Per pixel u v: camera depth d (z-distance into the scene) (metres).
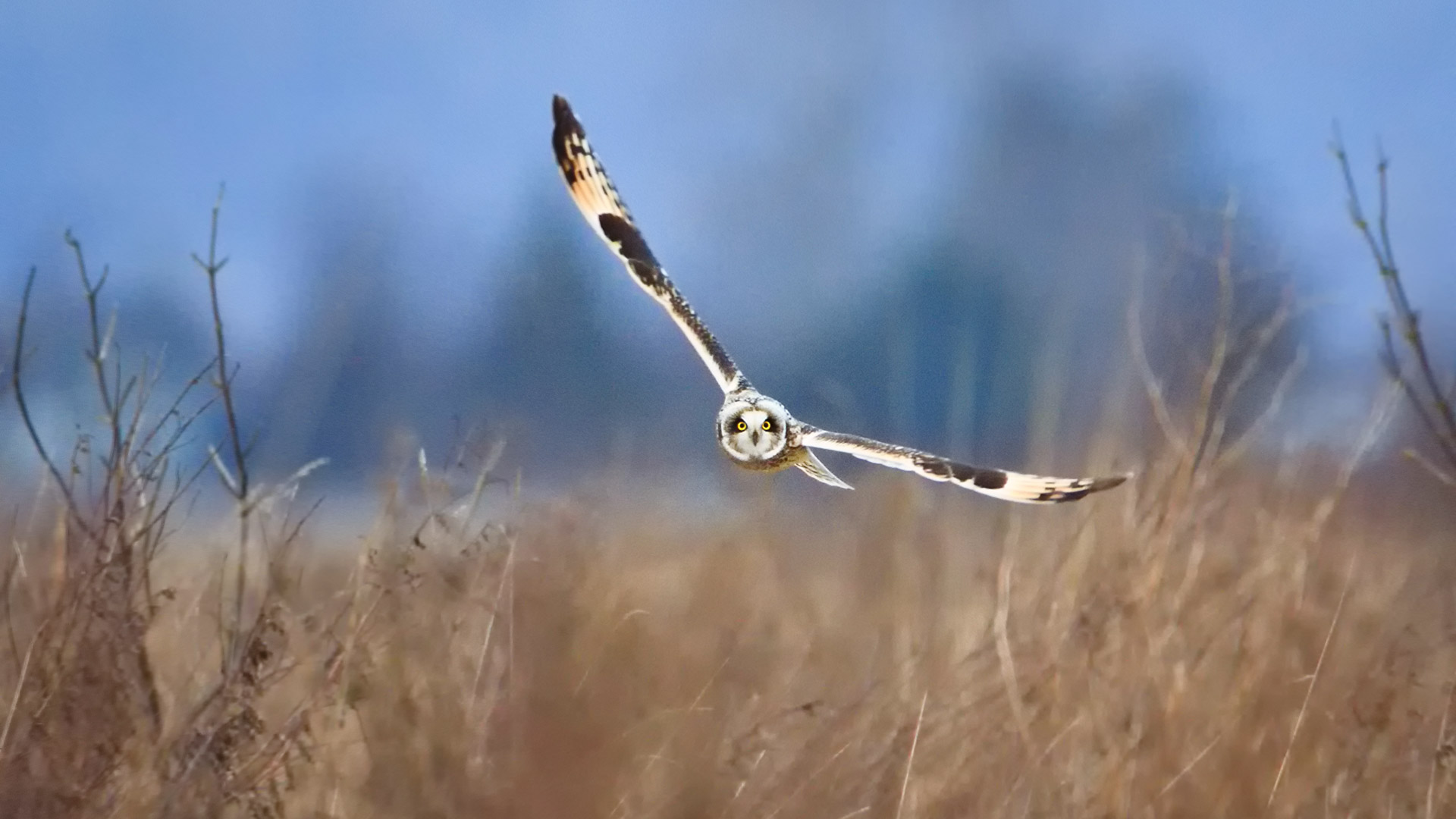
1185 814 13.16
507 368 41.62
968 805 13.04
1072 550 14.77
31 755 11.34
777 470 13.30
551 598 13.77
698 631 14.88
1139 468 15.58
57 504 12.77
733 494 18.09
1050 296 41.44
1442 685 14.20
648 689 13.69
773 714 13.63
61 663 11.47
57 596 11.97
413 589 12.73
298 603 13.19
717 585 15.82
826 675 14.90
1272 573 14.56
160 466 12.33
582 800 12.43
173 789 11.23
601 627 13.78
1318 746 13.48
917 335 42.62
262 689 11.90
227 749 11.64
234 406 14.02
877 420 33.44
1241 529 15.36
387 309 42.09
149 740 11.49
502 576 13.05
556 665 13.27
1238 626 14.25
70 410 13.09
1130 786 13.07
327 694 12.07
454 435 14.12
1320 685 13.87
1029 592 14.85
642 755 12.98
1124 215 43.38
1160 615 14.17
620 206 14.23
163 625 12.86
